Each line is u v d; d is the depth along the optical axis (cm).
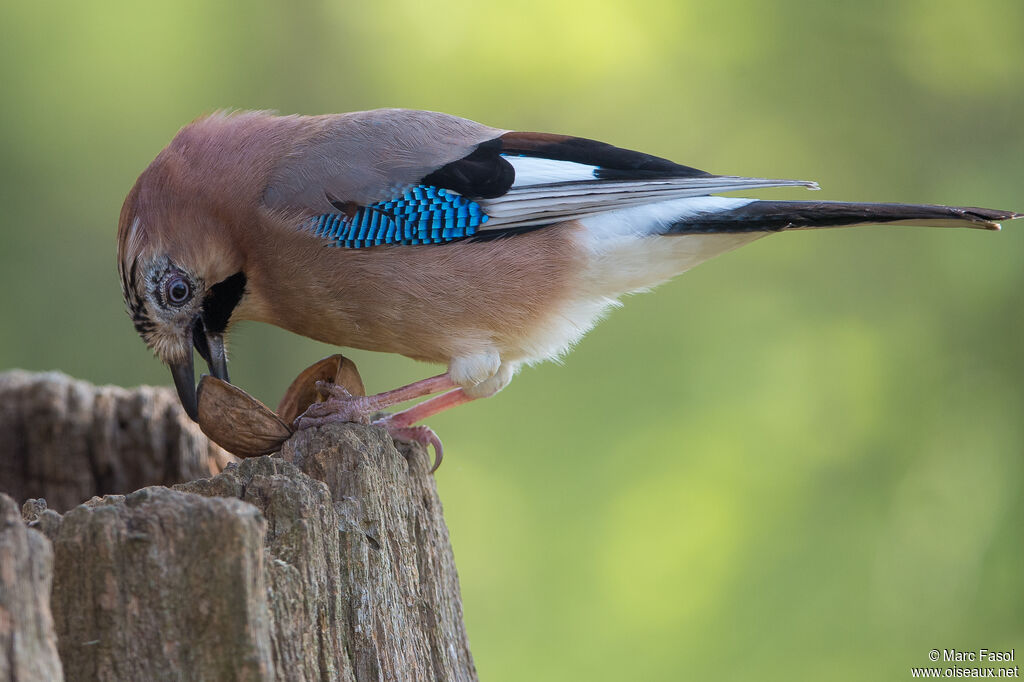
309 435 580
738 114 1398
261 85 1491
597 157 762
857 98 1341
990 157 1268
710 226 745
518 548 1225
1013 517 1106
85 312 1355
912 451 1153
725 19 1366
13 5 1388
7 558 354
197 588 406
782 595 1097
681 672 1084
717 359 1259
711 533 1145
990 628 1083
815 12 1334
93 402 816
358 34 1508
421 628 565
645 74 1428
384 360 1455
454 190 735
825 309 1260
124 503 418
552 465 1261
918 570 1104
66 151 1383
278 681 434
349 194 727
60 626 402
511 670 1148
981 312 1187
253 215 731
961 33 1289
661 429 1234
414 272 729
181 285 739
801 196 1358
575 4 1415
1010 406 1147
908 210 710
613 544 1177
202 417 637
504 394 1316
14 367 1302
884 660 1064
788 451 1184
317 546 466
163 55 1446
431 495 621
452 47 1470
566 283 751
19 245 1339
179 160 741
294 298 752
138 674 400
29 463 809
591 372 1294
